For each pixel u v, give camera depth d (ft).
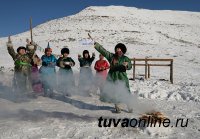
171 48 164.86
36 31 230.48
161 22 280.72
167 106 29.99
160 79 60.70
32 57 36.22
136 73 74.84
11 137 19.27
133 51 142.82
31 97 33.58
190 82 58.08
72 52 128.36
